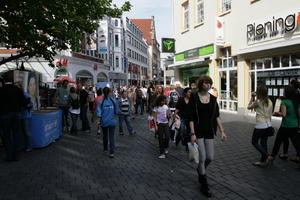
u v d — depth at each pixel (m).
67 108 10.08
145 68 73.38
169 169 5.22
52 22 8.80
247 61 12.50
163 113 6.18
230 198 3.80
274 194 3.88
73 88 9.27
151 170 5.17
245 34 12.40
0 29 8.76
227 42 13.80
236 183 4.34
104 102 6.23
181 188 4.21
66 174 4.99
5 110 5.91
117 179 4.68
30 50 9.66
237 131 8.76
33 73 8.80
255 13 11.73
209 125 4.01
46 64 25.33
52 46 10.36
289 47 9.95
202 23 16.11
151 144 7.62
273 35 10.55
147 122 12.27
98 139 8.45
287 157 5.58
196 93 4.12
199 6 16.78
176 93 9.75
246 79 12.55
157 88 8.06
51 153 6.64
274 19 10.46
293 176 4.59
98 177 4.80
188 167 5.34
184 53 18.11
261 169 5.00
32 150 6.99
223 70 14.50
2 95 5.93
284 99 5.17
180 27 19.00
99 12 10.84
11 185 4.47
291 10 9.68
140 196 3.93
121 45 46.75
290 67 10.21
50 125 7.68
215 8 14.69
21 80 8.16
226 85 14.34
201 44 16.38
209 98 4.06
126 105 9.02
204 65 16.36
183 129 6.38
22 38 8.90
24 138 6.85
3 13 8.45
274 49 10.70
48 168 5.38
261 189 4.07
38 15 8.37
